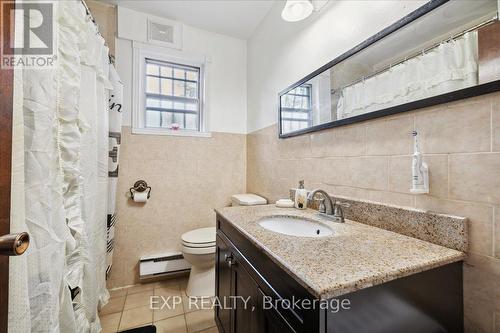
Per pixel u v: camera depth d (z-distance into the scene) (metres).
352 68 1.08
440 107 0.76
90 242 1.16
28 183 0.67
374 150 0.99
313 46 1.37
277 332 0.67
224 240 1.24
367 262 0.61
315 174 1.35
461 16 0.70
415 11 0.81
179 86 2.24
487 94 0.65
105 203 1.42
